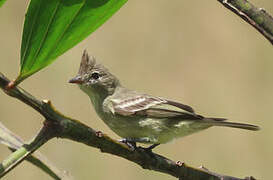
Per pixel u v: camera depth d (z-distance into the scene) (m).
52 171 3.79
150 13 16.23
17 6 15.66
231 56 15.42
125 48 15.62
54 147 12.09
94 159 12.09
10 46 15.12
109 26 15.90
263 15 3.67
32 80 14.14
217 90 14.78
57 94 14.06
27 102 3.17
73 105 13.95
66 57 14.56
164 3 16.41
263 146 13.24
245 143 13.13
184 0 16.50
